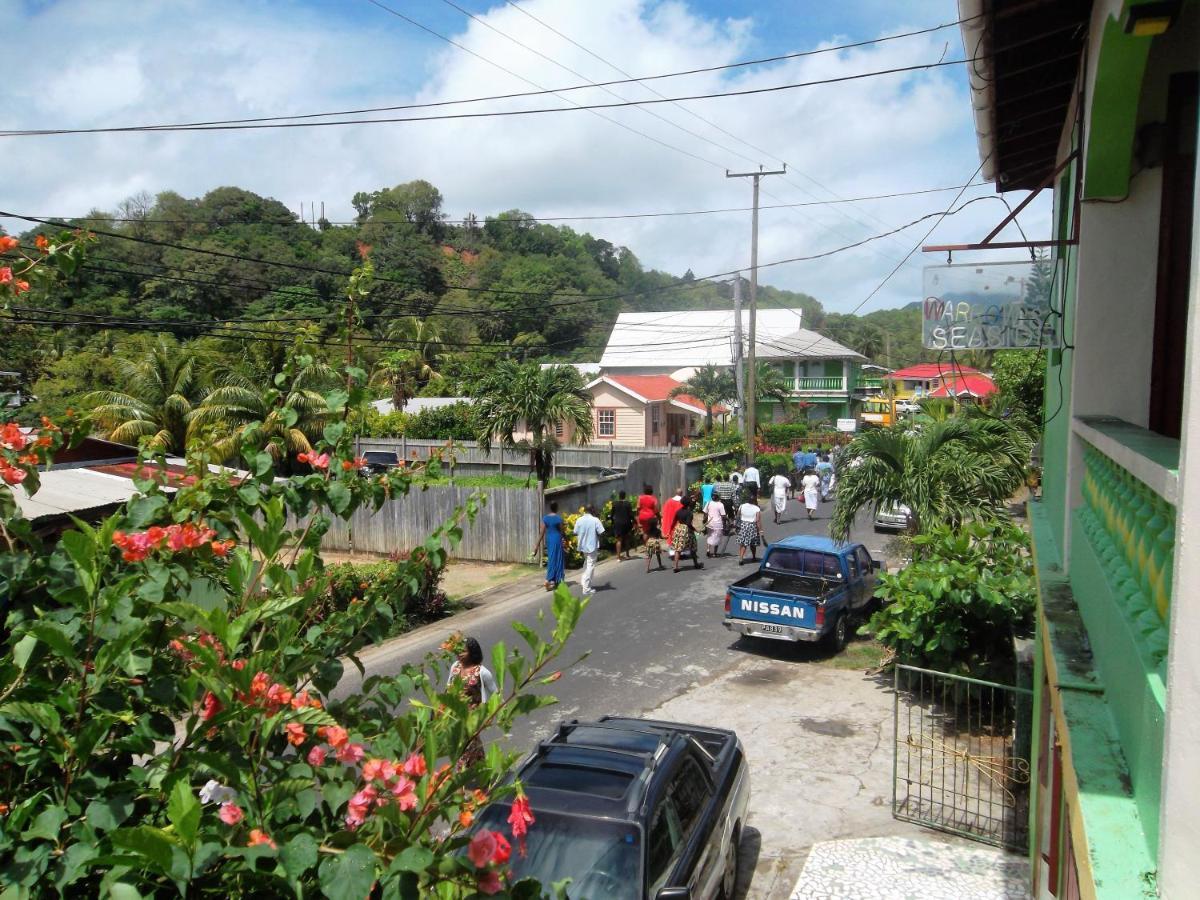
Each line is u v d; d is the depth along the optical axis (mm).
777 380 45844
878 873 6711
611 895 4922
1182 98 4094
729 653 12289
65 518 8320
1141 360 4391
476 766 2420
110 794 2301
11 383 15969
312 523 3301
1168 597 2137
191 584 2969
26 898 2057
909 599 9773
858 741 9242
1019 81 5777
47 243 3289
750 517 18484
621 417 42688
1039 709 5586
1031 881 6363
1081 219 4461
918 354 90188
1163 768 1816
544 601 15188
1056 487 6254
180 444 26734
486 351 51250
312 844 2100
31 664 2375
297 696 2590
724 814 6266
